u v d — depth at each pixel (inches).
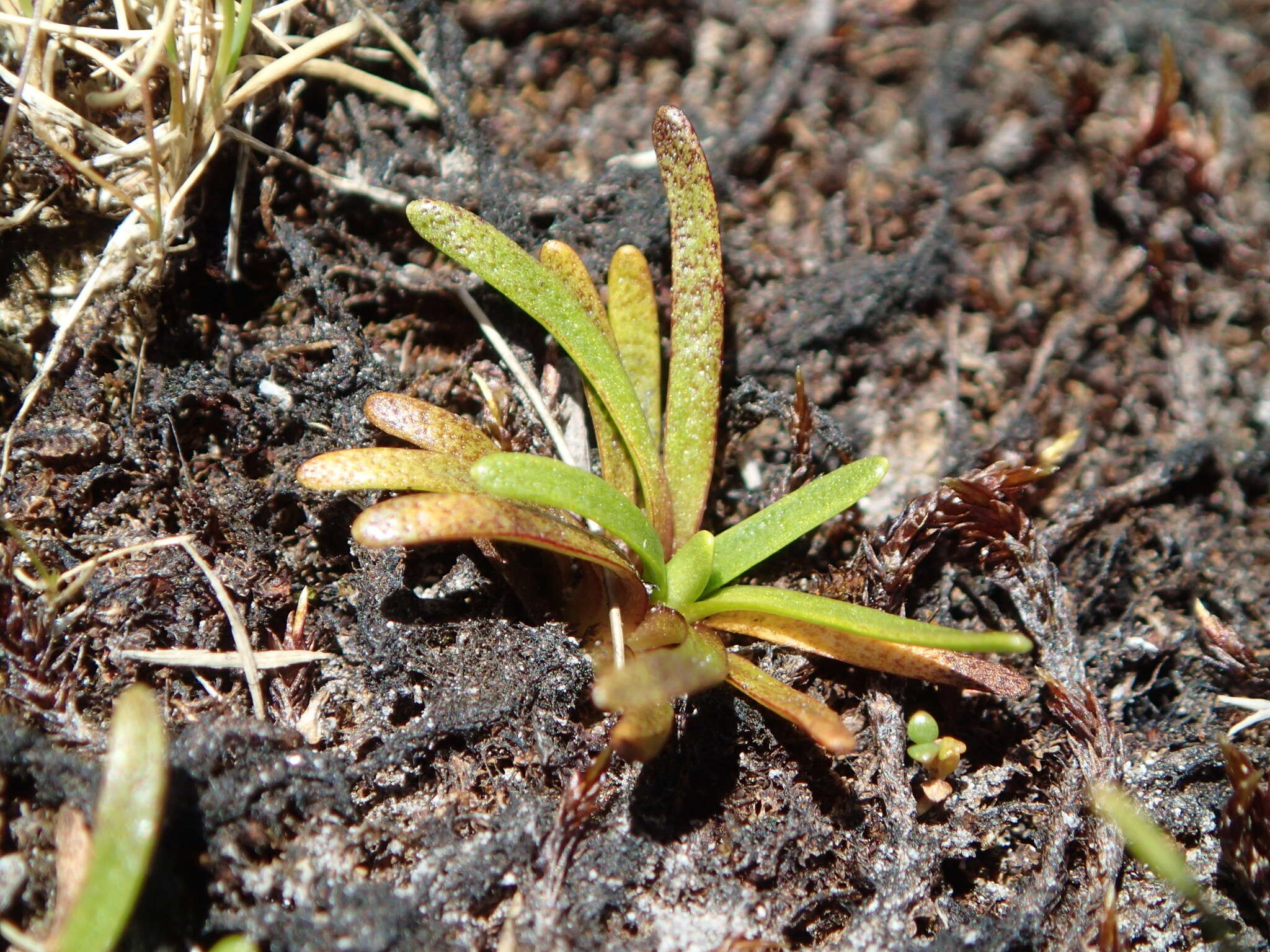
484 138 4.4
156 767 3.2
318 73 4.2
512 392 4.2
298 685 3.7
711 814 3.7
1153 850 3.4
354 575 3.9
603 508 3.6
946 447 4.3
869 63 4.9
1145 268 4.6
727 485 4.2
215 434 4.0
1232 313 4.6
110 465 3.9
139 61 4.0
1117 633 4.1
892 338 4.4
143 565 3.7
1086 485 4.3
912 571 3.9
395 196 4.2
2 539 3.7
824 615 3.6
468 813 3.6
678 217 4.0
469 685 3.7
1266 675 4.0
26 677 3.6
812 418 4.1
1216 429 4.4
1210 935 3.7
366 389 4.0
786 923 3.6
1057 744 3.9
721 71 4.8
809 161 4.7
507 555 3.8
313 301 4.2
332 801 3.5
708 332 4.0
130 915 3.3
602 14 4.7
